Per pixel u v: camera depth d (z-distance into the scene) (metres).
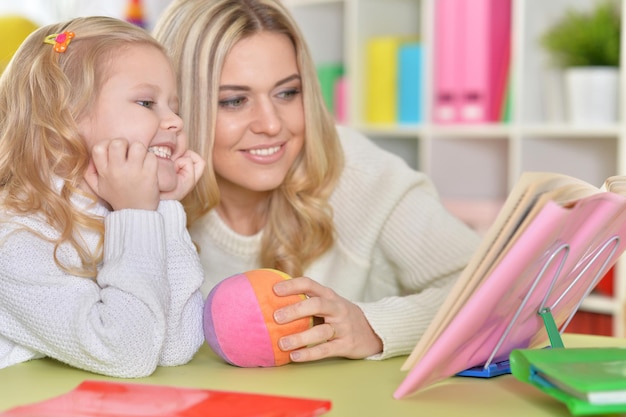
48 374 1.17
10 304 1.20
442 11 3.54
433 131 3.57
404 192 1.75
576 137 3.38
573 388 0.90
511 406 0.99
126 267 1.18
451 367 1.05
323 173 1.72
